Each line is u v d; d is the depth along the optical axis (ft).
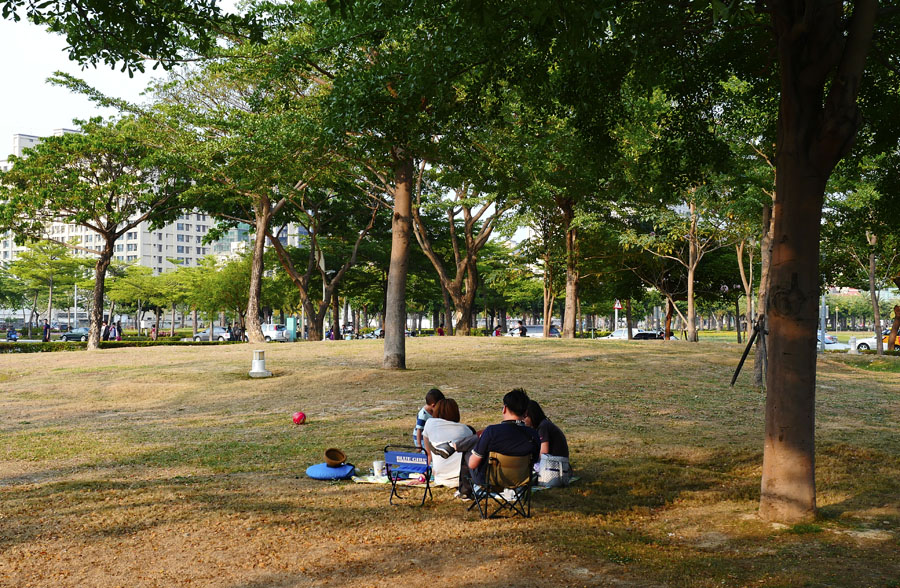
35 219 102.37
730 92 36.86
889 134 32.89
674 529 20.38
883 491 24.64
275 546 18.33
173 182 113.29
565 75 32.27
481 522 20.61
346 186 124.57
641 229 124.36
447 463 24.68
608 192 58.44
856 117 20.08
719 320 416.05
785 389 20.99
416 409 45.11
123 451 32.89
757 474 27.61
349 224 154.92
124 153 104.83
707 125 34.65
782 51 21.03
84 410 48.60
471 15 24.91
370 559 17.30
